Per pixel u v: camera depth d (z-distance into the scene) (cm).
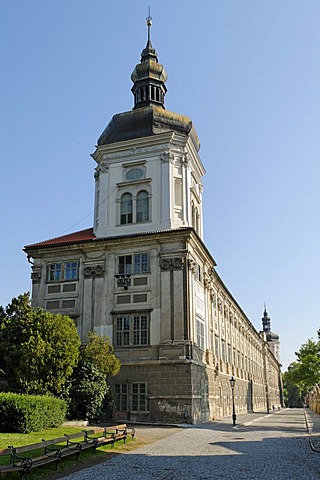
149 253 3966
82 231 4575
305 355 9338
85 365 3297
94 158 4566
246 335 7969
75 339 3105
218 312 5250
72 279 4156
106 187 4356
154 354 3709
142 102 4722
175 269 3847
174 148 4306
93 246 4128
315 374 8981
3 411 2367
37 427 2442
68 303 4116
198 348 3909
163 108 4731
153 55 4944
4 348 2983
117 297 3962
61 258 4256
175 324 3716
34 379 2892
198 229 4691
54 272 4256
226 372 5375
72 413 3162
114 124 4466
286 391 17925
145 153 4319
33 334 2980
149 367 3672
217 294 5272
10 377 2964
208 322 4497
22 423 2352
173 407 3538
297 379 10556
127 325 3859
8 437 2092
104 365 3412
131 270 3994
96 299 4006
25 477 1384
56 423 2661
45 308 4172
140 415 3591
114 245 4084
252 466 1680
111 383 3728
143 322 3822
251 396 7938
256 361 9412
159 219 4100
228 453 2019
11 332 3053
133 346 3778
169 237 3916
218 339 5084
